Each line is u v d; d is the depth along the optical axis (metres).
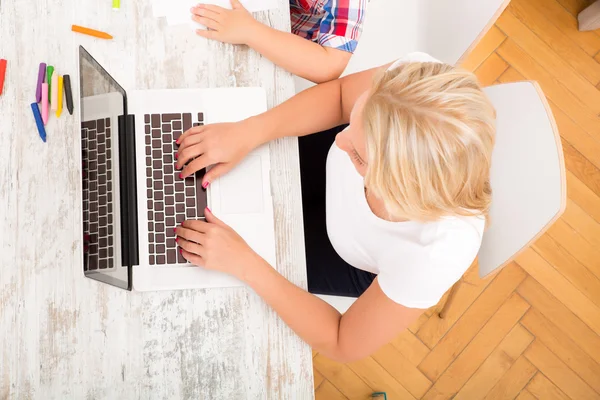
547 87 1.86
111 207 0.82
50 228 0.87
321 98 0.95
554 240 1.75
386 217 0.81
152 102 0.92
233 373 0.84
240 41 0.95
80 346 0.83
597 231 1.76
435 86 0.56
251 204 0.90
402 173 0.57
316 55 0.98
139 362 0.83
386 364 1.63
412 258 0.73
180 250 0.86
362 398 1.61
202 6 0.96
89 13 0.95
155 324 0.84
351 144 0.70
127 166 0.89
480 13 0.98
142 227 0.87
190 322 0.85
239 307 0.86
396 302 0.75
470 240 0.71
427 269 0.71
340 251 1.00
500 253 0.92
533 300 1.70
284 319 0.83
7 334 0.83
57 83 0.90
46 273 0.85
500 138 0.91
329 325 0.83
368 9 1.22
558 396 1.63
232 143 0.88
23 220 0.87
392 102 0.57
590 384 1.65
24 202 0.88
